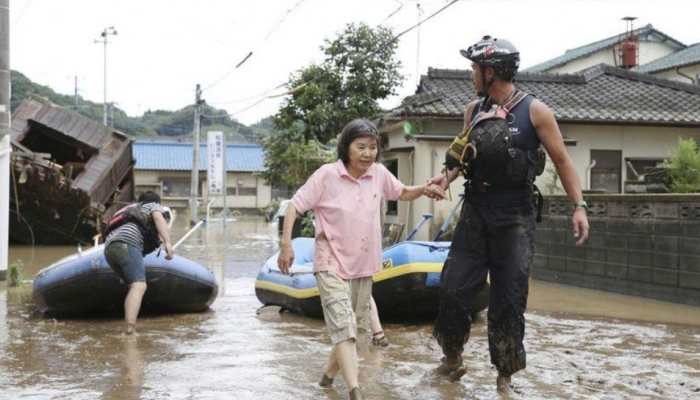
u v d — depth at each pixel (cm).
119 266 702
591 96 1727
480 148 434
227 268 1353
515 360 441
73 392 460
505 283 440
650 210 927
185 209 4625
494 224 443
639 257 948
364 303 451
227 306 879
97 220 1858
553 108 1609
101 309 799
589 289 1038
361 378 496
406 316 766
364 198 439
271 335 670
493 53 446
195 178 3122
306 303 757
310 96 2284
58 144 2184
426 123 1539
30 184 1750
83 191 1780
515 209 443
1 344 627
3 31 1117
